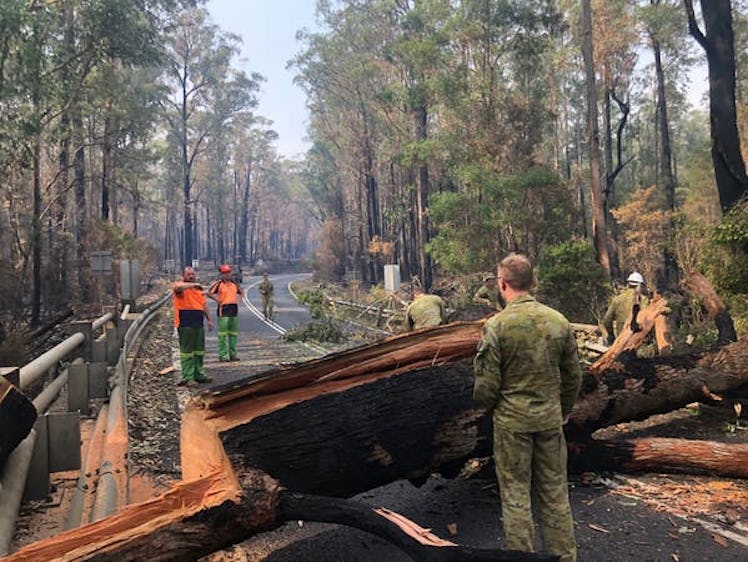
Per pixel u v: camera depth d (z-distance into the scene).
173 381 10.10
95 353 9.33
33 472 4.41
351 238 57.38
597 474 5.52
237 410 3.76
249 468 3.39
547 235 19.86
